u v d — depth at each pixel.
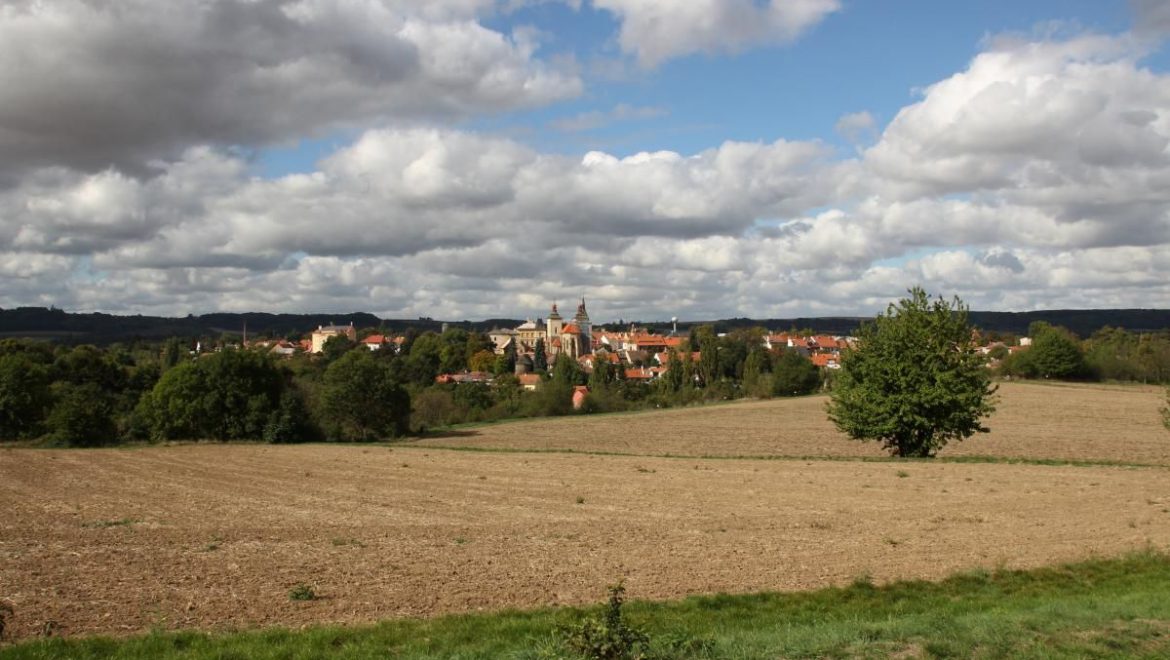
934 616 15.57
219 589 19.78
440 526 30.23
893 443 54.81
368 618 17.25
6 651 14.09
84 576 21.17
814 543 26.20
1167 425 51.91
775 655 12.74
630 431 91.38
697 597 18.61
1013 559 23.53
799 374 143.25
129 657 13.87
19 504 36.97
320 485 44.25
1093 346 151.50
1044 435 75.69
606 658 11.73
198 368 83.38
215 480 47.00
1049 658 12.63
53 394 87.00
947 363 51.00
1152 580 20.45
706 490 40.44
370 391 87.19
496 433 92.88
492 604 18.52
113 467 54.62
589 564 22.94
